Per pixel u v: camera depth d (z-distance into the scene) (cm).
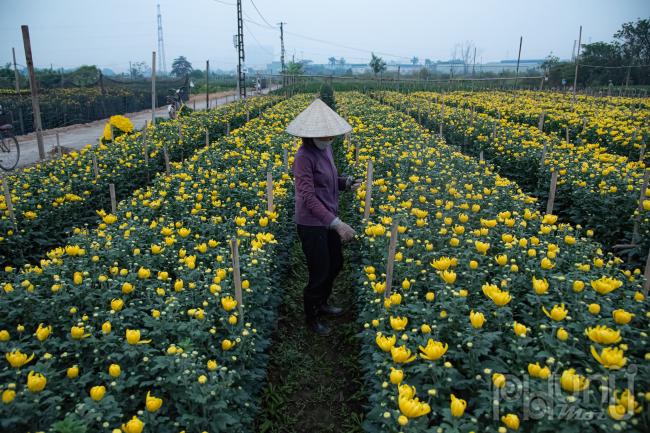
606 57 4672
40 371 267
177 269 415
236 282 337
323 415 382
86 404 243
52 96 2833
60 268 390
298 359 446
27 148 1817
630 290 348
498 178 675
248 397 306
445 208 508
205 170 785
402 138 1056
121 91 3903
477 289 351
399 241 433
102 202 806
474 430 229
